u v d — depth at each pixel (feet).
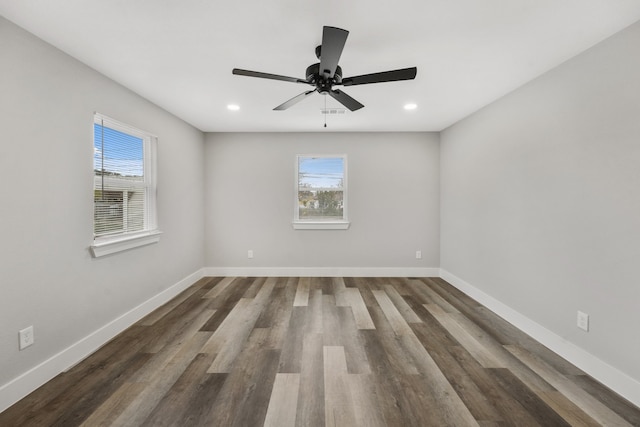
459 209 12.61
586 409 5.41
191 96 9.67
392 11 5.42
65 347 6.75
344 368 6.70
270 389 5.94
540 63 7.31
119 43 6.46
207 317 9.62
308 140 14.71
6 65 5.53
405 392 5.85
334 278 14.44
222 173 14.69
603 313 6.23
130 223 9.49
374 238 14.80
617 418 5.19
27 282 5.91
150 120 10.16
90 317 7.49
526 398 5.69
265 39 6.36
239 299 11.37
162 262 10.95
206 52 6.89
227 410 5.34
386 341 7.99
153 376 6.38
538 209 8.05
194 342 7.91
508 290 9.36
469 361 7.02
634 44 5.62
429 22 5.74
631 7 5.18
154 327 8.86
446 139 13.82
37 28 5.86
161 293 10.83
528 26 5.82
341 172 14.98
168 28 5.94
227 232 14.78
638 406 5.51
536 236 8.14
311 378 6.31
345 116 11.96
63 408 5.41
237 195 14.75
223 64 7.48
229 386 6.03
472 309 10.38
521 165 8.72
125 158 9.22
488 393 5.83
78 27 5.85
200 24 5.82
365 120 12.55
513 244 9.11
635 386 5.59
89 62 7.29
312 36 6.25
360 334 8.41
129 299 9.02
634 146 5.63
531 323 8.31
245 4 5.23
